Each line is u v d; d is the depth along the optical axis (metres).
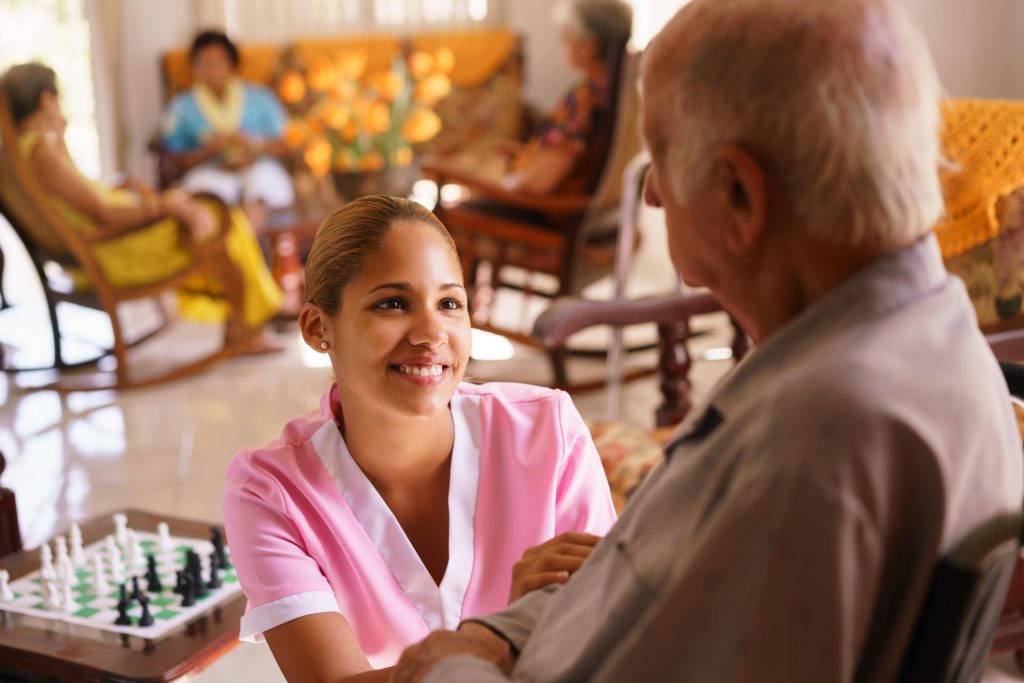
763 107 0.78
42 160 4.25
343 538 1.29
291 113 6.84
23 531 3.21
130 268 4.50
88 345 5.29
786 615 0.70
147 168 6.93
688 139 0.82
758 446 0.74
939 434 0.73
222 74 6.33
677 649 0.74
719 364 4.48
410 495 1.36
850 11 0.78
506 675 0.99
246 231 4.79
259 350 4.99
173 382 4.65
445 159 6.85
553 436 1.36
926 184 0.79
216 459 3.73
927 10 4.11
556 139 4.29
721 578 0.73
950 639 0.75
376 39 6.95
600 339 5.03
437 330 1.25
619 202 4.38
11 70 4.25
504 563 1.33
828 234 0.79
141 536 2.26
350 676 1.18
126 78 6.88
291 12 7.20
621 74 4.12
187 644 1.75
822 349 0.77
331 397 1.38
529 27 6.96
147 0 6.85
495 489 1.34
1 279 5.18
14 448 3.92
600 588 0.91
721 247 0.84
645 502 0.88
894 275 0.79
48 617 1.87
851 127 0.76
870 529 0.71
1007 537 0.73
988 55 4.04
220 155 6.13
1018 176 2.33
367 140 5.55
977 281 2.38
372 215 1.27
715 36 0.80
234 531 1.30
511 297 5.84
